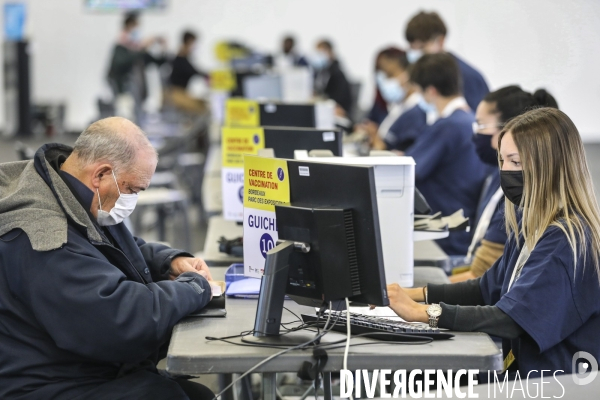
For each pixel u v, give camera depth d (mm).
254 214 2867
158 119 11984
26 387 2506
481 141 3848
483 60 12258
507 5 11898
